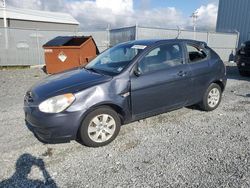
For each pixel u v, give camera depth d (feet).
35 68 47.67
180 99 15.56
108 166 10.77
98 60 15.96
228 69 43.88
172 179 9.73
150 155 11.65
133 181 9.66
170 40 15.57
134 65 13.43
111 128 12.87
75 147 12.53
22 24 93.30
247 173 10.05
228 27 63.52
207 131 14.42
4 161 11.23
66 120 11.48
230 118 16.57
